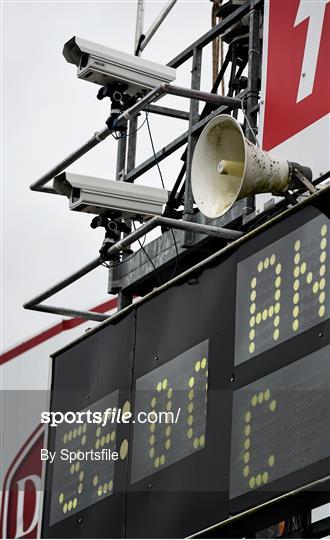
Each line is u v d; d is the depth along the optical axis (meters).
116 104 19.62
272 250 15.67
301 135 16.83
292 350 15.05
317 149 16.59
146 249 19.97
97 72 19.58
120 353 18.05
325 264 14.88
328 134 16.52
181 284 17.09
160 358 17.20
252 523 15.45
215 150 17.17
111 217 19.95
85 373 18.72
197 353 16.55
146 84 19.77
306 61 17.02
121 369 17.95
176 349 16.95
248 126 18.20
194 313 16.75
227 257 16.39
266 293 15.64
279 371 15.16
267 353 15.41
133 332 17.86
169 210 20.17
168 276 19.95
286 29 17.42
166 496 16.44
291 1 17.42
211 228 17.98
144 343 17.58
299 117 16.94
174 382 16.81
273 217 17.22
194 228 17.94
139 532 16.80
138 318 17.83
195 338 16.62
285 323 15.25
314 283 14.98
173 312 17.14
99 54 19.56
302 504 14.80
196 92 18.28
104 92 19.78
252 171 16.14
